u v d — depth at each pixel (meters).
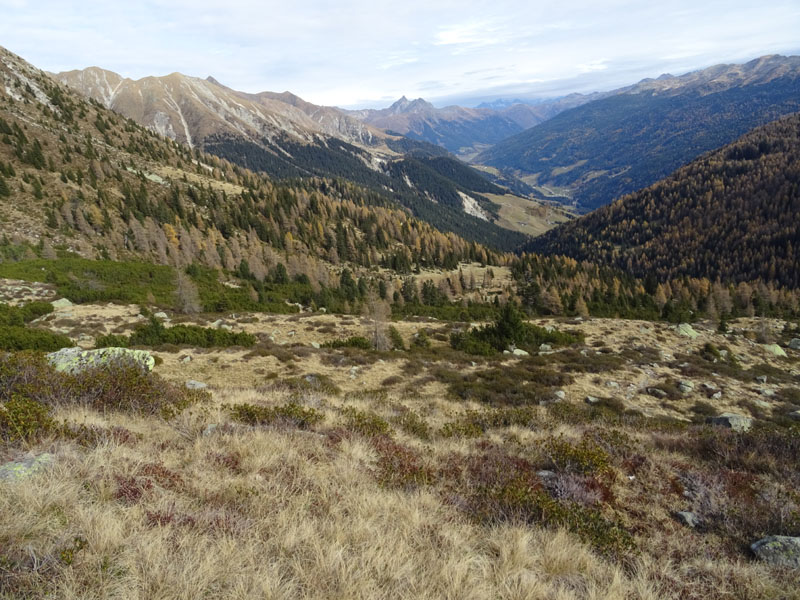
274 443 7.28
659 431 12.81
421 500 6.20
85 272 50.44
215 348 25.72
